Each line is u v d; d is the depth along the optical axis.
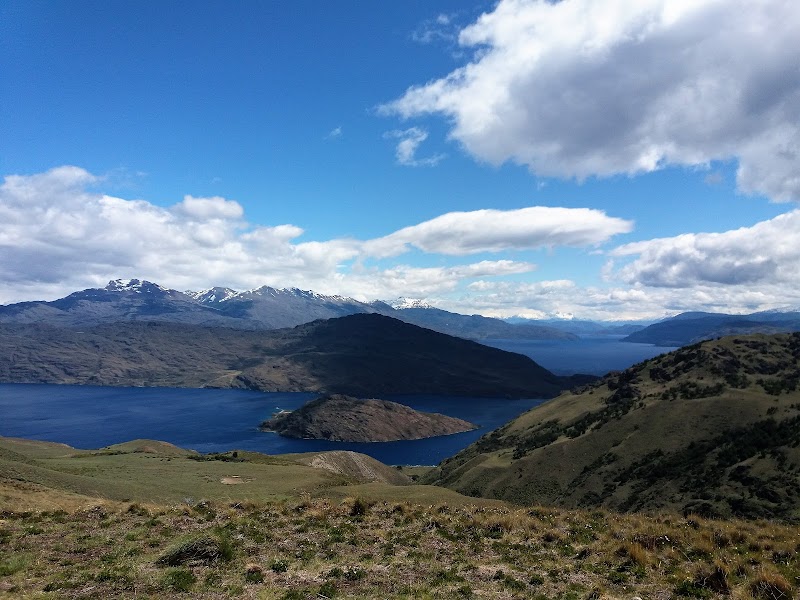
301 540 21.56
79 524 24.03
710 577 16.36
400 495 52.69
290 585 16.14
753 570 17.20
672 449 127.50
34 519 25.00
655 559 18.97
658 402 158.62
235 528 23.34
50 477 48.19
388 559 19.20
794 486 86.00
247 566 17.67
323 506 28.11
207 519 25.39
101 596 14.88
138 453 108.81
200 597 14.99
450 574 17.36
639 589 16.31
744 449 111.38
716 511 88.81
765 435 115.50
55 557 18.66
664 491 106.50
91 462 82.62
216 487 61.19
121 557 18.73
